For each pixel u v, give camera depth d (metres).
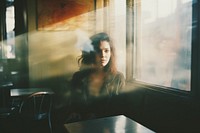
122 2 3.58
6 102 3.37
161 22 2.64
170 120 2.43
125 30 3.50
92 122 1.63
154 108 2.71
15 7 4.23
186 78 2.30
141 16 3.10
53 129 3.67
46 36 4.21
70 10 4.27
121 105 3.33
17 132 3.54
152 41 2.84
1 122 3.78
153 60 2.84
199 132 2.04
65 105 4.36
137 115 3.07
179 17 2.36
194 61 2.10
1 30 4.33
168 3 2.51
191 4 2.19
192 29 2.12
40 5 4.13
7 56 4.35
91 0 4.31
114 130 1.46
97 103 2.29
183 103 2.22
